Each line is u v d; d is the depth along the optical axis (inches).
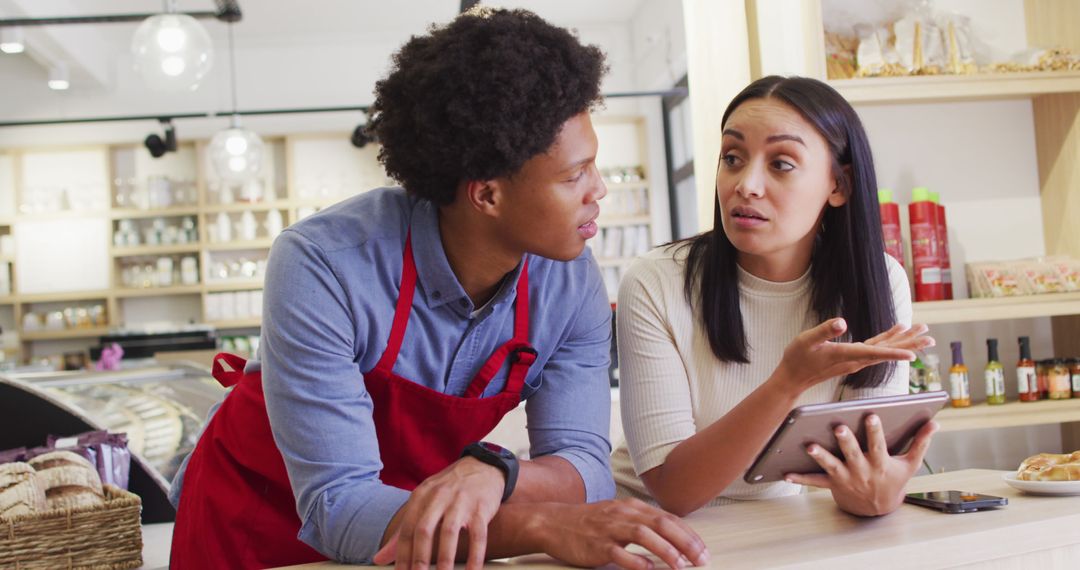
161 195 324.5
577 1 309.1
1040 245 117.0
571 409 54.4
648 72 319.9
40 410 100.9
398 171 48.5
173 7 174.7
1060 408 107.1
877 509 48.4
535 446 54.9
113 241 326.6
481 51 44.7
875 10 109.5
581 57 45.8
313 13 307.0
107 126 324.8
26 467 78.0
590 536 40.8
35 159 327.6
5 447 100.0
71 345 328.5
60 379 115.0
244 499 55.3
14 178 324.8
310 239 48.7
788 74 101.3
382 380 50.8
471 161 45.3
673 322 63.8
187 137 326.0
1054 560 45.4
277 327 47.5
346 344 48.5
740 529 48.0
